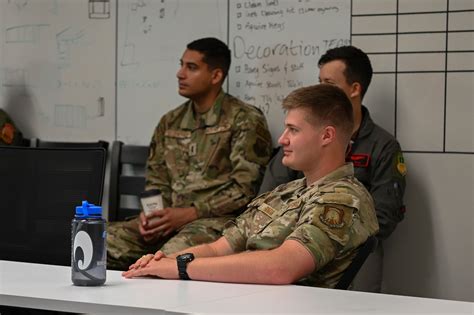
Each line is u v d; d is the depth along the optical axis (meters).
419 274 4.09
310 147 2.40
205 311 1.80
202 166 4.09
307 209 2.32
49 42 4.93
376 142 3.77
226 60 4.16
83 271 2.12
